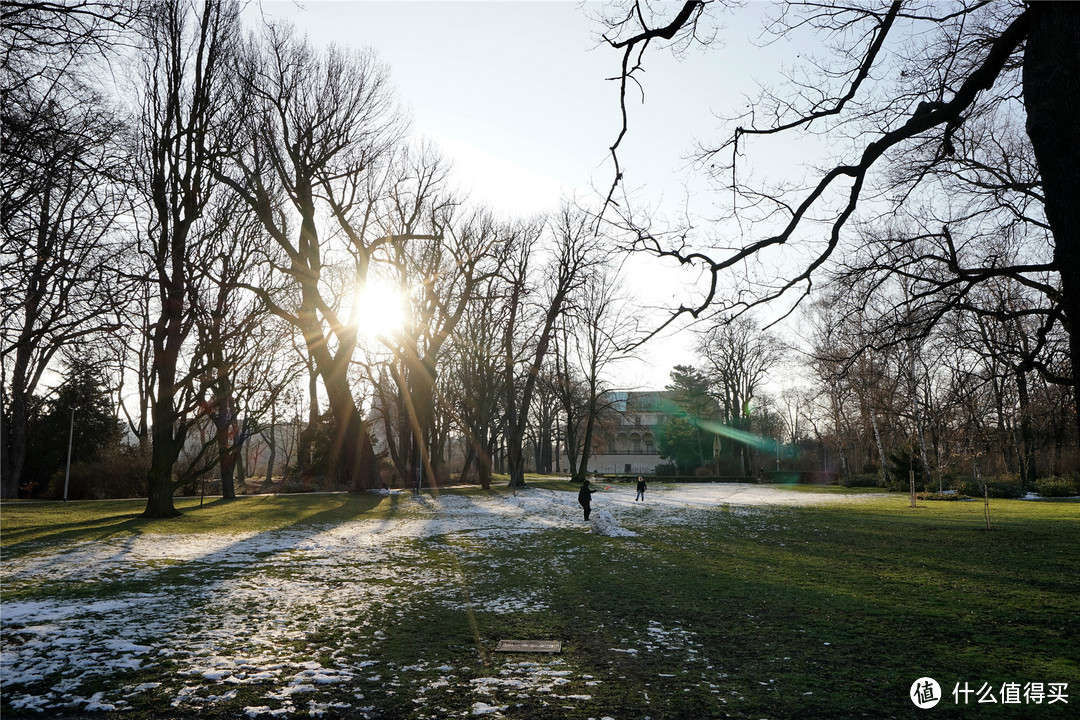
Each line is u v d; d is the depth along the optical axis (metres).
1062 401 15.31
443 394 55.19
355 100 37.00
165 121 25.42
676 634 9.62
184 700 6.70
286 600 11.48
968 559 17.12
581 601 11.81
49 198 11.16
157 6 17.42
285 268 33.38
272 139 33.16
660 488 57.97
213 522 24.53
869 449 68.31
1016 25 5.53
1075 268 4.88
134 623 9.66
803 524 26.38
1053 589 13.09
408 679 7.46
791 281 7.05
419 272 46.19
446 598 11.92
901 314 9.98
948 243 9.20
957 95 5.94
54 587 12.17
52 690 6.93
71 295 14.39
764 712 6.55
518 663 8.12
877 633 9.73
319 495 40.88
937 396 40.16
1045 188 5.12
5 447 39.66
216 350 26.28
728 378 68.00
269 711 6.39
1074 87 4.91
